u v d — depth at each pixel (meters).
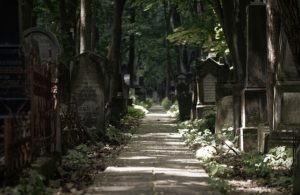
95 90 18.34
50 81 10.91
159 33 59.94
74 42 27.59
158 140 19.02
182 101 30.11
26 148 8.77
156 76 71.50
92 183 9.75
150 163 12.59
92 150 14.93
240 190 9.21
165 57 61.97
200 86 26.56
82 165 11.88
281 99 13.09
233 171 11.05
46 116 10.48
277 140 12.80
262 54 14.65
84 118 18.30
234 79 18.53
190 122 25.47
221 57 30.12
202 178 10.36
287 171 10.65
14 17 11.74
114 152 14.95
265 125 13.88
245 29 16.91
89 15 21.70
